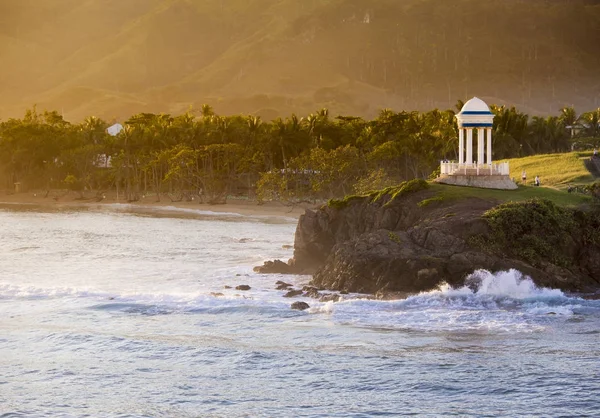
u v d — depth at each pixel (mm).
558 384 95938
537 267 146625
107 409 89625
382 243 150125
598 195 175250
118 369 103625
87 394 94625
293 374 101250
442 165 182000
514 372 100312
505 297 138500
